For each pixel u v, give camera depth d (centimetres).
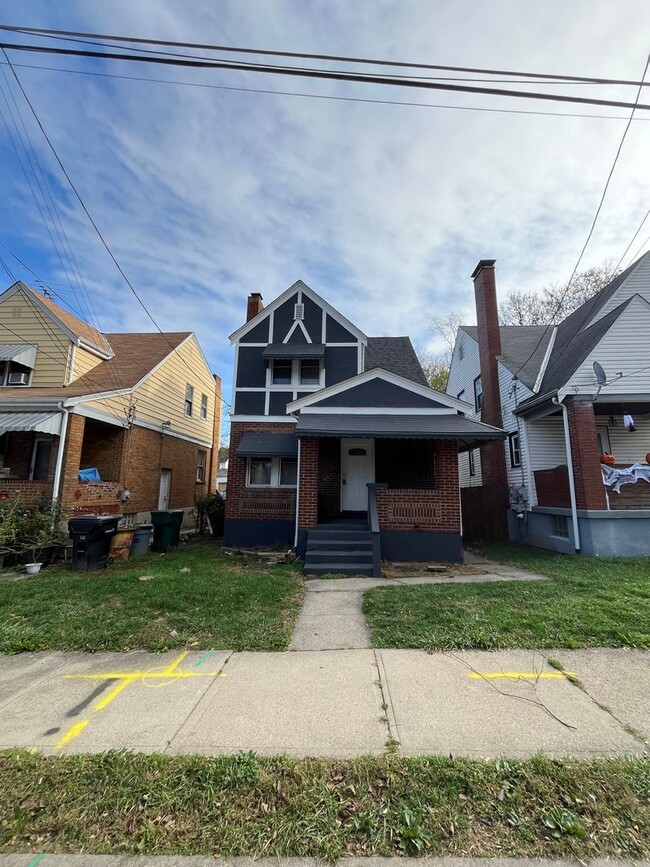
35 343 1312
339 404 1100
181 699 345
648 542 981
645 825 214
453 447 990
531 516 1278
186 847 207
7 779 251
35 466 1237
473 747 277
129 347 1666
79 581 732
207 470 2084
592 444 1035
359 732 295
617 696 340
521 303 2925
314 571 830
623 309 1091
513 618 508
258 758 267
